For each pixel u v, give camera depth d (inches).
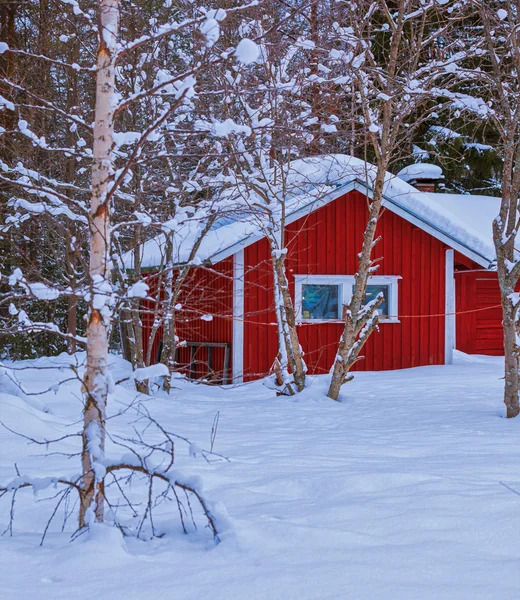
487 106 428.8
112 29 183.8
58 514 195.8
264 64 379.2
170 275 444.8
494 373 636.1
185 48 468.1
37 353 877.8
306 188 633.6
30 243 578.6
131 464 173.2
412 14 446.9
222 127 187.0
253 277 645.9
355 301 475.5
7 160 489.1
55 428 303.4
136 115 449.1
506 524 169.9
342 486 215.0
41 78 552.7
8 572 143.9
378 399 480.1
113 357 720.3
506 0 392.8
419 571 136.6
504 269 385.1
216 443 307.6
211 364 671.8
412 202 701.3
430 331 722.2
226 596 125.7
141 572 141.1
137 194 344.8
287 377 502.9
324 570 137.4
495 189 1275.8
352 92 451.8
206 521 186.1
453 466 246.1
